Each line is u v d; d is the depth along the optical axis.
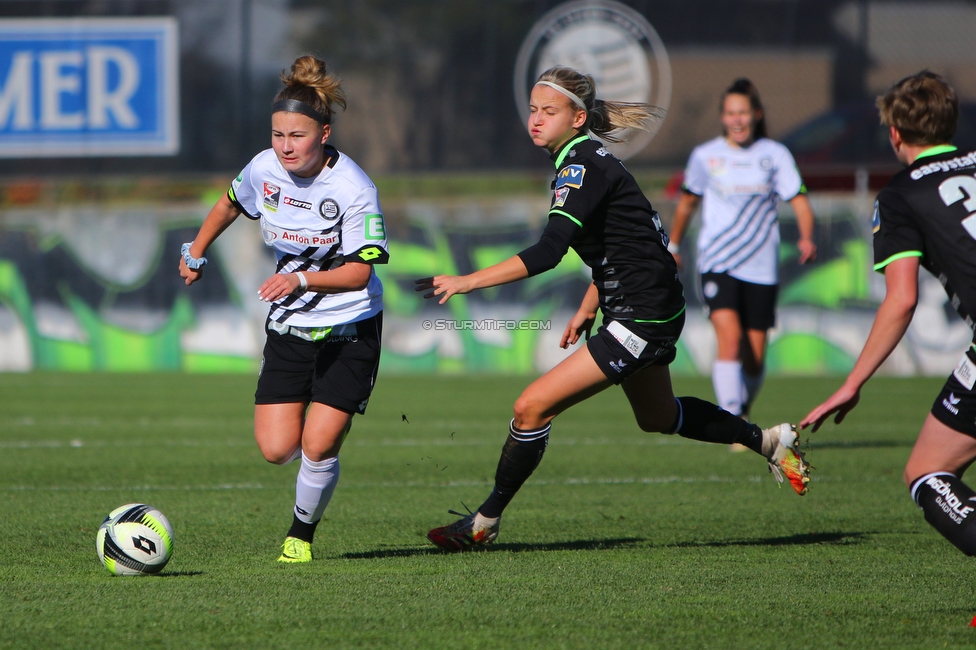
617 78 53.84
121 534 15.01
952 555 16.91
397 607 13.40
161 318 53.31
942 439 12.42
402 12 53.81
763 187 29.72
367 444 31.20
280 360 16.48
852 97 53.78
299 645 11.79
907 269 12.48
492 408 39.75
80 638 11.99
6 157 54.34
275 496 22.67
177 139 54.31
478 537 17.22
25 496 22.39
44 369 53.56
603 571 15.59
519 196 53.91
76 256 53.38
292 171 15.77
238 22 54.06
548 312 52.28
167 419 36.59
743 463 28.11
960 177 12.39
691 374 52.09
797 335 52.22
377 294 16.70
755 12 53.62
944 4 53.59
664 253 16.58
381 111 54.16
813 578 15.13
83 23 54.19
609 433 34.62
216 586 14.47
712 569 15.77
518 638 12.09
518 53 53.84
